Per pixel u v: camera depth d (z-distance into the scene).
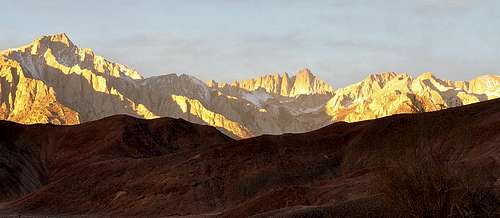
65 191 96.25
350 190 60.59
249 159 95.12
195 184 90.25
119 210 88.56
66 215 88.50
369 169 70.62
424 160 31.25
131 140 133.38
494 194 34.69
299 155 96.25
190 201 87.12
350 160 91.44
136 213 86.56
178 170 94.69
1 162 124.06
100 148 130.50
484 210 32.50
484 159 54.47
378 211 39.44
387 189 31.61
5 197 114.25
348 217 41.28
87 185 97.06
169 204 87.25
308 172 92.19
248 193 88.12
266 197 64.75
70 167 126.31
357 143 93.00
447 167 30.95
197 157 97.81
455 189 30.77
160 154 132.75
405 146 35.50
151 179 94.19
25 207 93.00
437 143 35.62
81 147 133.62
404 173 31.03
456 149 36.31
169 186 90.94
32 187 122.25
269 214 48.69
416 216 30.64
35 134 141.50
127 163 102.75
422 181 30.58
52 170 129.12
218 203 87.25
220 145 101.12
